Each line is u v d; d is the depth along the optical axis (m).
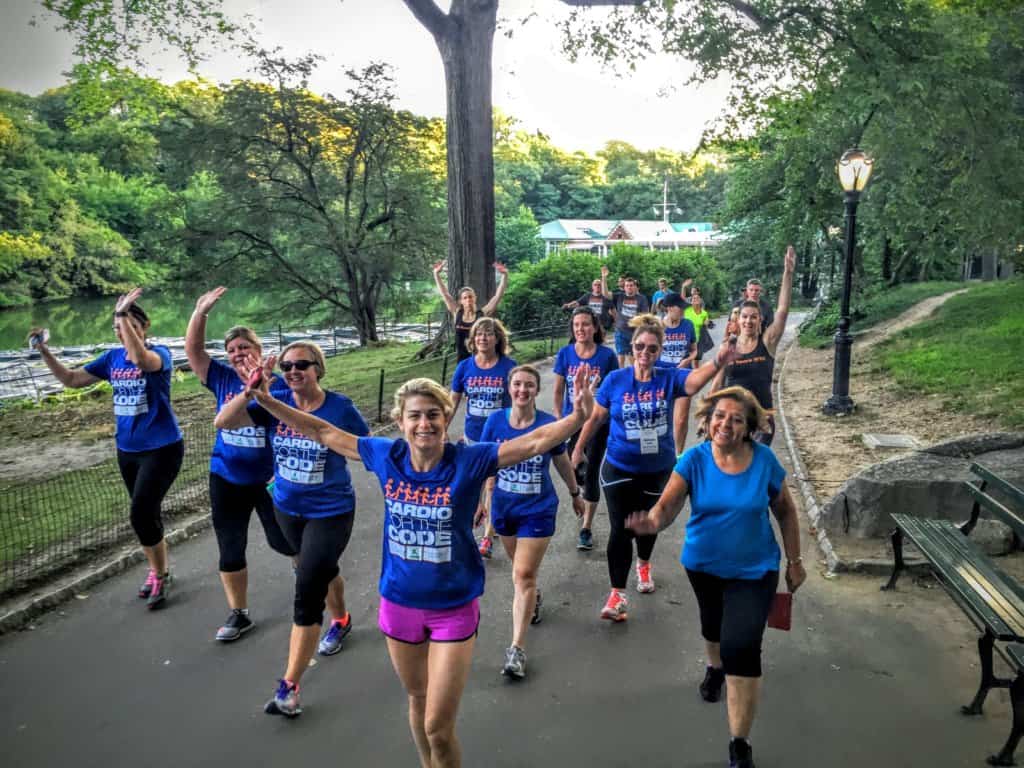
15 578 5.88
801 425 10.79
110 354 5.60
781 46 17.38
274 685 4.50
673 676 4.52
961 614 5.21
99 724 4.12
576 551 6.60
